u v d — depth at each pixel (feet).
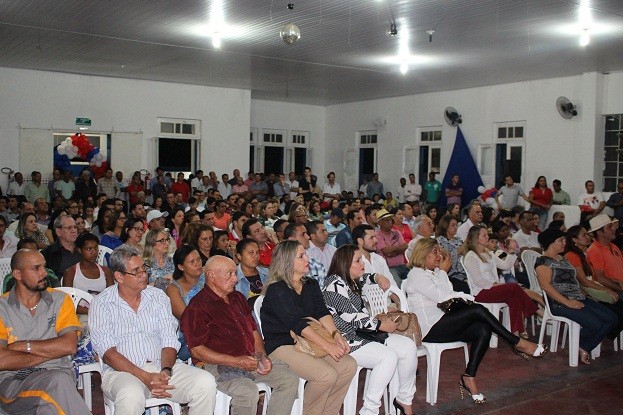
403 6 26.81
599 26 29.63
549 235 19.40
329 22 29.84
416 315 15.84
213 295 12.40
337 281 14.19
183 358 13.75
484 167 48.91
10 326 11.25
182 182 48.11
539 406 15.29
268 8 27.50
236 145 53.11
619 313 19.62
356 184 59.57
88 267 16.17
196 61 40.73
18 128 44.52
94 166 46.42
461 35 31.94
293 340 12.80
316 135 62.28
